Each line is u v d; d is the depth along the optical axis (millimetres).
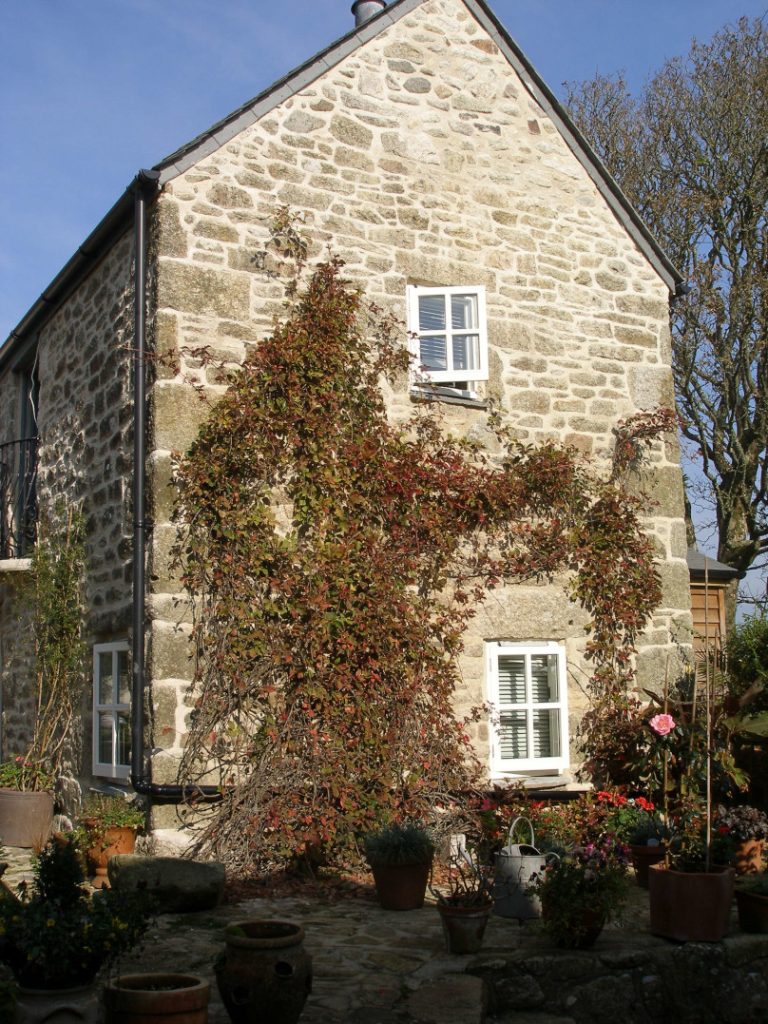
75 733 8695
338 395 7836
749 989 5508
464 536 8320
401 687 7594
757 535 15812
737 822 6918
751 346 15648
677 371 16500
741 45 16359
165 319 7527
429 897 6492
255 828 6922
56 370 9797
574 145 9461
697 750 7730
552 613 8555
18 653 10305
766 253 15633
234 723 7211
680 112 16906
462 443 8438
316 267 8141
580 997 5102
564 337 9094
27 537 10195
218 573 7316
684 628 9102
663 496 9266
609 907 5281
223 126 7938
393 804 7344
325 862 7098
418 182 8703
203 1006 3773
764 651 9359
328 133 8383
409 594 8008
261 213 8000
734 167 16078
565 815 7680
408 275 8539
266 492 7562
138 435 7551
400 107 8750
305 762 7180
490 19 9234
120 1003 3717
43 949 3703
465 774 7832
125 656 7992
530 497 8609
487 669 8297
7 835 8469
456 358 8766
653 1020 5250
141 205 7809
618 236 9547
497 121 9156
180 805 7062
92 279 8992
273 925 4281
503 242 8984
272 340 7695
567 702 8531
